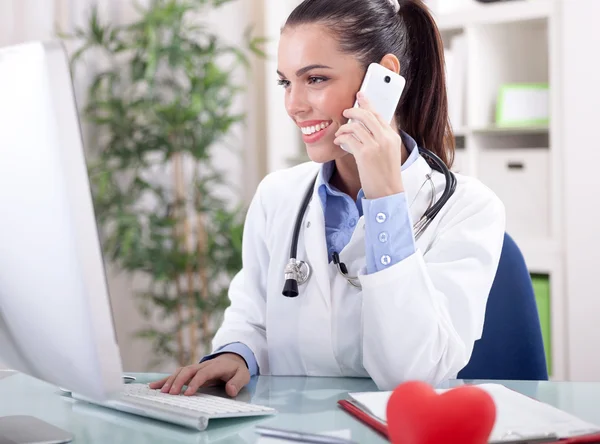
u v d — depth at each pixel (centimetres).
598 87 276
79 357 81
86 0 318
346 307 135
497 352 151
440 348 117
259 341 144
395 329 117
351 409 102
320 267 136
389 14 135
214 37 322
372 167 118
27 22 295
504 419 89
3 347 95
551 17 284
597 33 275
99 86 311
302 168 158
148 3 335
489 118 310
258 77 380
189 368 122
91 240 77
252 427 96
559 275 287
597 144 277
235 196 371
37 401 114
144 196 338
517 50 317
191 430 96
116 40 312
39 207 78
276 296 142
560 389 114
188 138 323
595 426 87
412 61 144
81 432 96
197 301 326
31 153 77
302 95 129
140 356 347
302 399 112
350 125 121
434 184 138
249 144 379
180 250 330
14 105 78
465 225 131
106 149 315
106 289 79
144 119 327
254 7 379
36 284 81
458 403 71
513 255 153
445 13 307
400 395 76
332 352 136
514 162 296
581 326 284
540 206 292
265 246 154
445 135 150
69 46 311
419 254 117
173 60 310
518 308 151
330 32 127
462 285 123
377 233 117
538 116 296
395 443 76
